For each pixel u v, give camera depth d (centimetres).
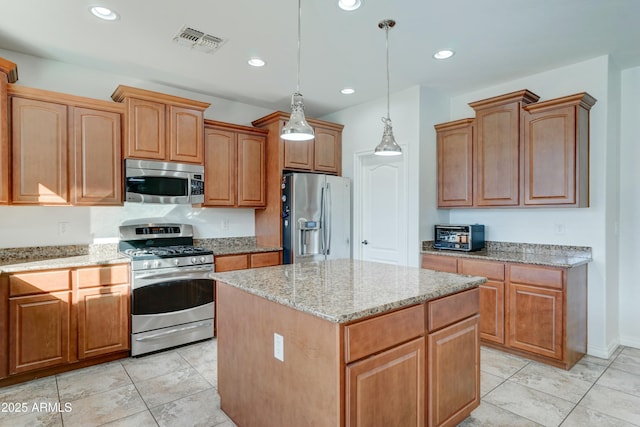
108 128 306
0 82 250
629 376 265
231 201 385
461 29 255
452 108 409
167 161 332
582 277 300
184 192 342
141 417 214
